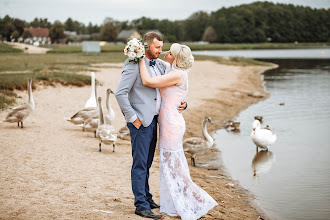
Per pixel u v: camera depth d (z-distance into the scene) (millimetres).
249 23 139625
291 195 7977
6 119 11008
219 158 10828
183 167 5602
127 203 5887
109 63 35969
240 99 22359
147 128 5332
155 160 9398
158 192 6848
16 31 106562
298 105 20750
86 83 20859
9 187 6168
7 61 34031
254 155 11195
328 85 29500
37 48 75312
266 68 45750
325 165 10148
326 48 125125
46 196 5883
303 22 141875
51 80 19625
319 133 14148
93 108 11273
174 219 5441
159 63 5625
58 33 132250
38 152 8680
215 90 24641
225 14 141000
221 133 14125
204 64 43594
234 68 42188
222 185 8375
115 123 13141
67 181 6801
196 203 5598
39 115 13414
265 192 8094
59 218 4980
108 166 8125
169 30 142000
